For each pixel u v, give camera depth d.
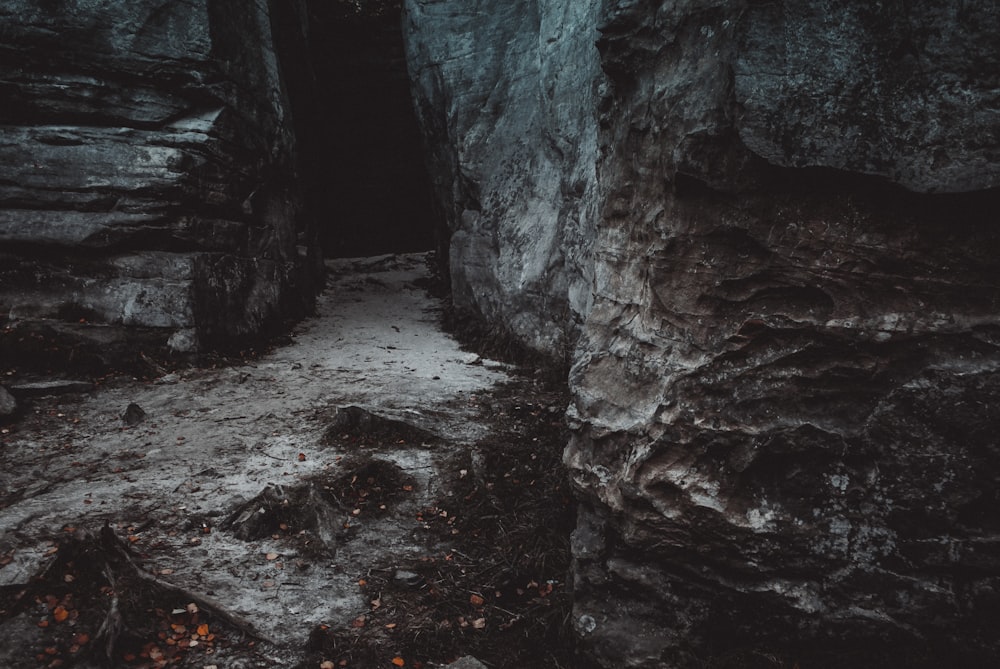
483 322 9.95
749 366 2.74
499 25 10.14
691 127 2.83
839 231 2.57
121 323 7.34
